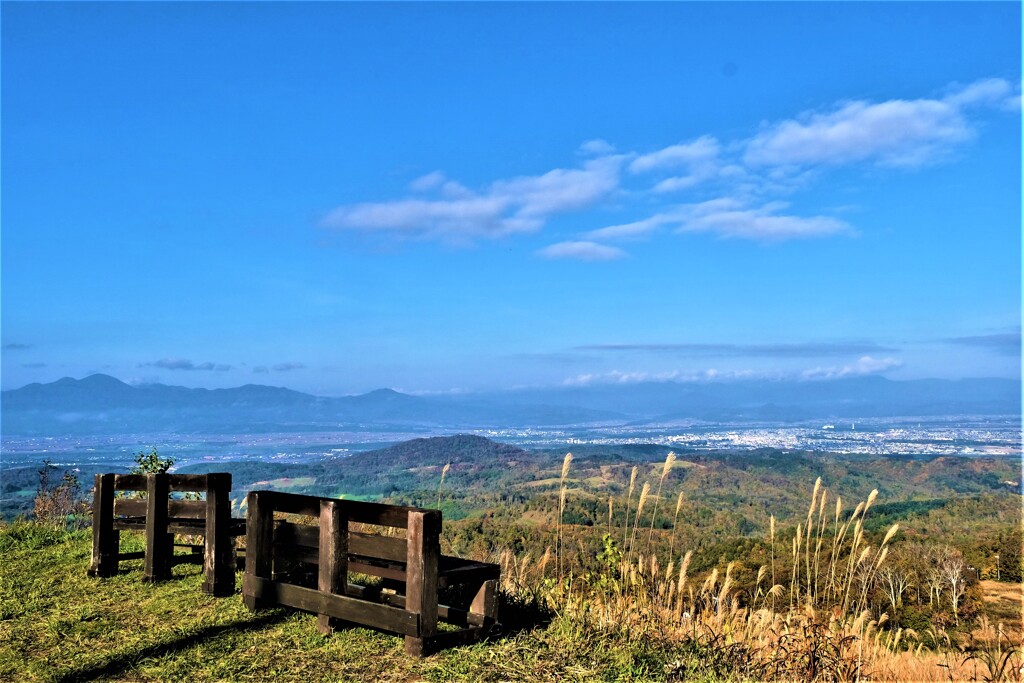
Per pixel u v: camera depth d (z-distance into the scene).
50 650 6.66
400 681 5.96
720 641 7.16
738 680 6.37
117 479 9.39
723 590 8.10
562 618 7.39
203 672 6.15
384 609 6.62
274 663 6.33
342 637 6.92
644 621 7.54
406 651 6.47
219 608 7.82
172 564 9.23
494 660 6.35
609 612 7.70
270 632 7.07
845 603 8.02
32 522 12.59
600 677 6.08
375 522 6.91
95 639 6.93
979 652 7.30
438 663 6.30
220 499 8.41
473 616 7.01
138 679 6.02
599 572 8.48
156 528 8.98
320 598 7.09
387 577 6.87
